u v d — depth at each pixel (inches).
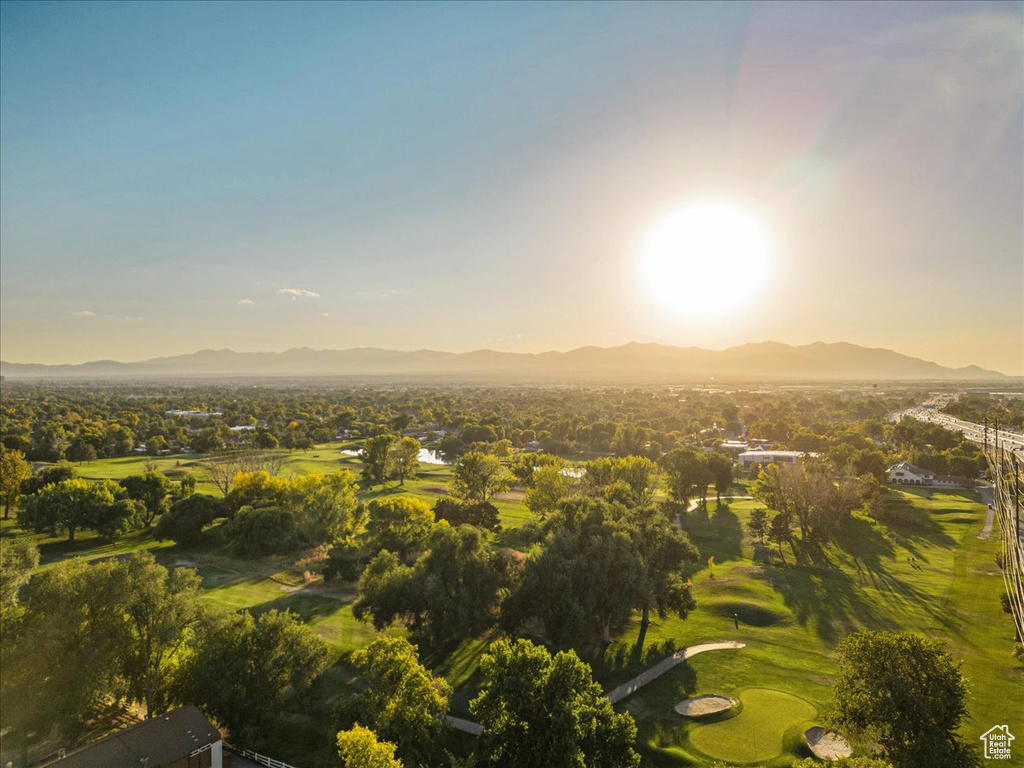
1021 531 3523.6
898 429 6963.6
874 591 2716.5
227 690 1472.7
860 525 3887.8
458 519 3422.7
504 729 1290.6
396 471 5467.5
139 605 1465.3
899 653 1358.3
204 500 3393.2
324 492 3299.7
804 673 1952.5
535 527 2466.8
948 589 2714.1
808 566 3112.7
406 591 2048.5
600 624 2213.3
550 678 1344.7
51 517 3294.8
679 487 4530.0
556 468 3858.3
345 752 1143.0
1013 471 3484.3
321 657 1663.4
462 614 1972.2
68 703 1334.9
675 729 1633.9
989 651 2076.8
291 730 1601.9
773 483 3976.4
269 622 1612.9
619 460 4178.2
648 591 2154.3
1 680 1285.7
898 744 1286.9
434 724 1405.0
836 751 1496.1
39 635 1317.7
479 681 1884.8
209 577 2780.5
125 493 3656.5
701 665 2020.2
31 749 1429.6
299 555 3097.9
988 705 1717.5
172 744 1275.8
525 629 2273.6
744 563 3176.7
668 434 7849.4
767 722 1646.2
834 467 4857.3
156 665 1541.6
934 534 3656.5
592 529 2252.7
